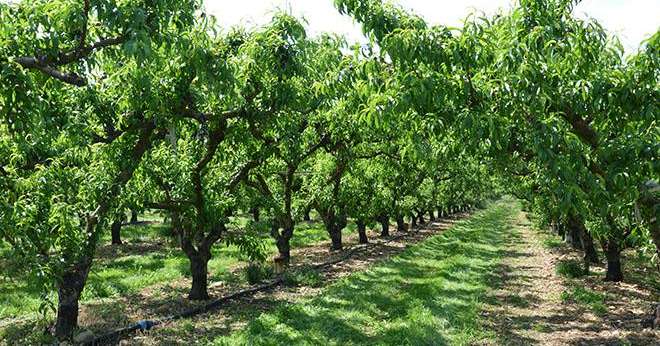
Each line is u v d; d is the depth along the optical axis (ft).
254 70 30.96
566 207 16.39
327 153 61.26
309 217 119.03
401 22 22.31
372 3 23.06
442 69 18.83
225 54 30.37
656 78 18.17
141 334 29.78
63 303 27.73
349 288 41.81
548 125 16.72
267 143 39.50
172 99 26.78
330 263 57.21
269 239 76.69
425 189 107.96
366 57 22.94
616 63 20.26
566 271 48.34
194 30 22.53
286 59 32.14
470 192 151.94
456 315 32.86
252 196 46.68
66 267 26.22
